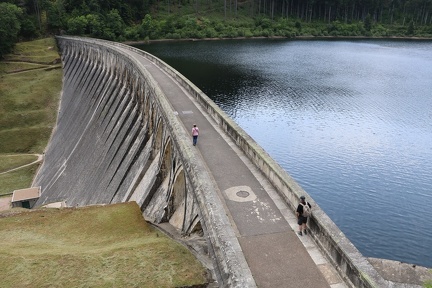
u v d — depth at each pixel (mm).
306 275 19594
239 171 30766
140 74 65375
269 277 19469
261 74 127375
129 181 50219
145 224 35844
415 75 131375
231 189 27875
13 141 91875
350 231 48781
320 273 19703
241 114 89375
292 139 75125
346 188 57812
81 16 162750
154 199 41250
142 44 177375
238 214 24750
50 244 32406
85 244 32344
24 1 155250
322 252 21109
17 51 134000
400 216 51531
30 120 100938
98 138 72688
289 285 19000
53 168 77062
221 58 150625
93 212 38469
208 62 141875
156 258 28000
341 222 50375
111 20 174375
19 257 29031
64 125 95875
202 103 48656
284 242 22047
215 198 25047
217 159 32906
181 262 27531
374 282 16891
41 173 78562
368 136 76500
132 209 38375
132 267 27156
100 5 178375
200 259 28047
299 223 22625
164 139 42312
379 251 45406
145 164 47562
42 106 108000
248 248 21500
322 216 21844
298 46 188000
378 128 80812
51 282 26141
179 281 25594
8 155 87000
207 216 23938
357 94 106562
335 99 101625
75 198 60844
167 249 29141
